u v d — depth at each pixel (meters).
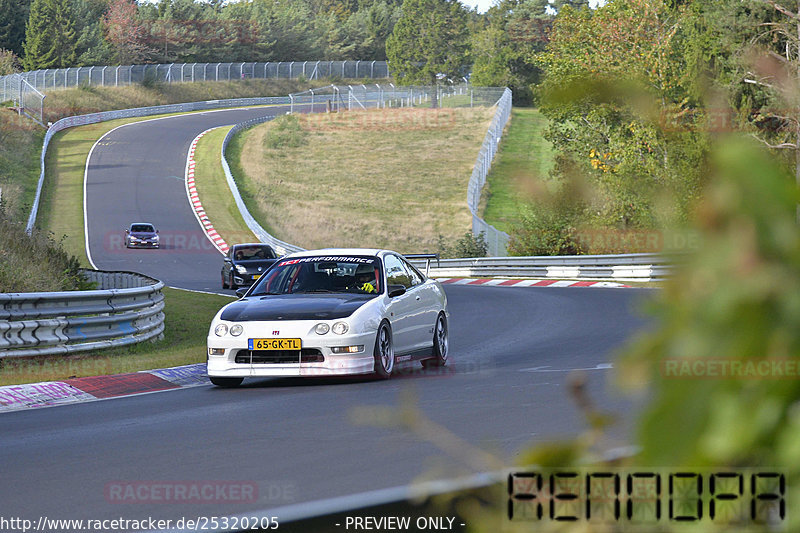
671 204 3.80
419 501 4.85
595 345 53.59
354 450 22.88
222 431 27.17
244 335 39.56
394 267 45.66
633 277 120.31
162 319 65.50
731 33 110.44
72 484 20.30
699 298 3.05
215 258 181.38
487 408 29.80
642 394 3.19
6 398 37.06
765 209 2.97
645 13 151.38
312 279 44.12
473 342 59.78
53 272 74.69
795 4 106.56
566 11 188.38
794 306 2.91
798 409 2.96
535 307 84.62
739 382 3.01
